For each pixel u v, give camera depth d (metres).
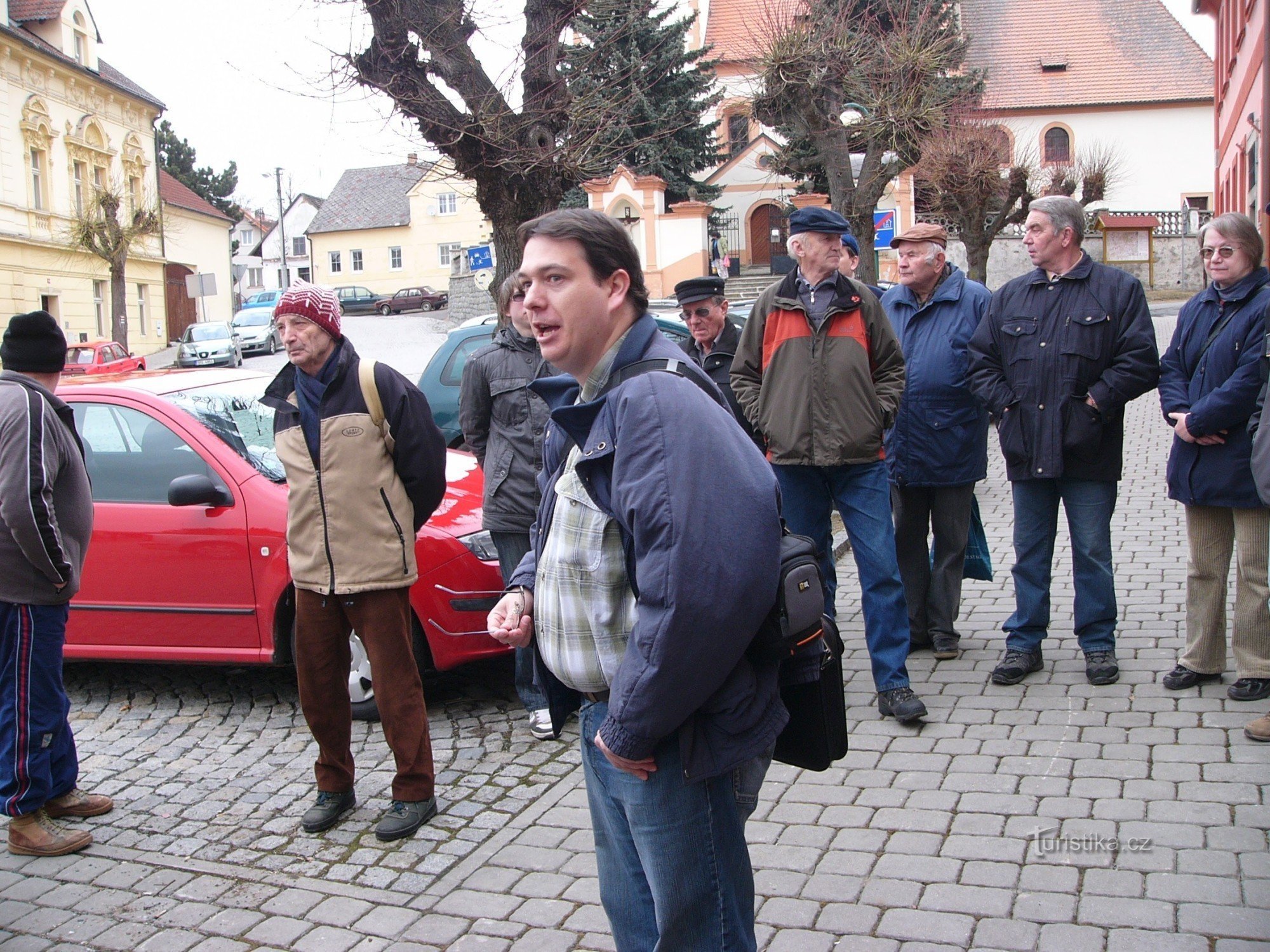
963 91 21.88
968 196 20.34
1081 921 3.07
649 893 2.34
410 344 35.28
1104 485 4.89
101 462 5.59
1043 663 5.22
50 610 4.07
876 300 4.80
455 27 8.10
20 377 4.00
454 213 66.25
